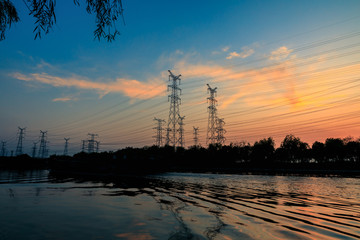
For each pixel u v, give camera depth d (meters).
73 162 69.19
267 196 19.81
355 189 25.69
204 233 9.23
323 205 15.71
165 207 14.63
